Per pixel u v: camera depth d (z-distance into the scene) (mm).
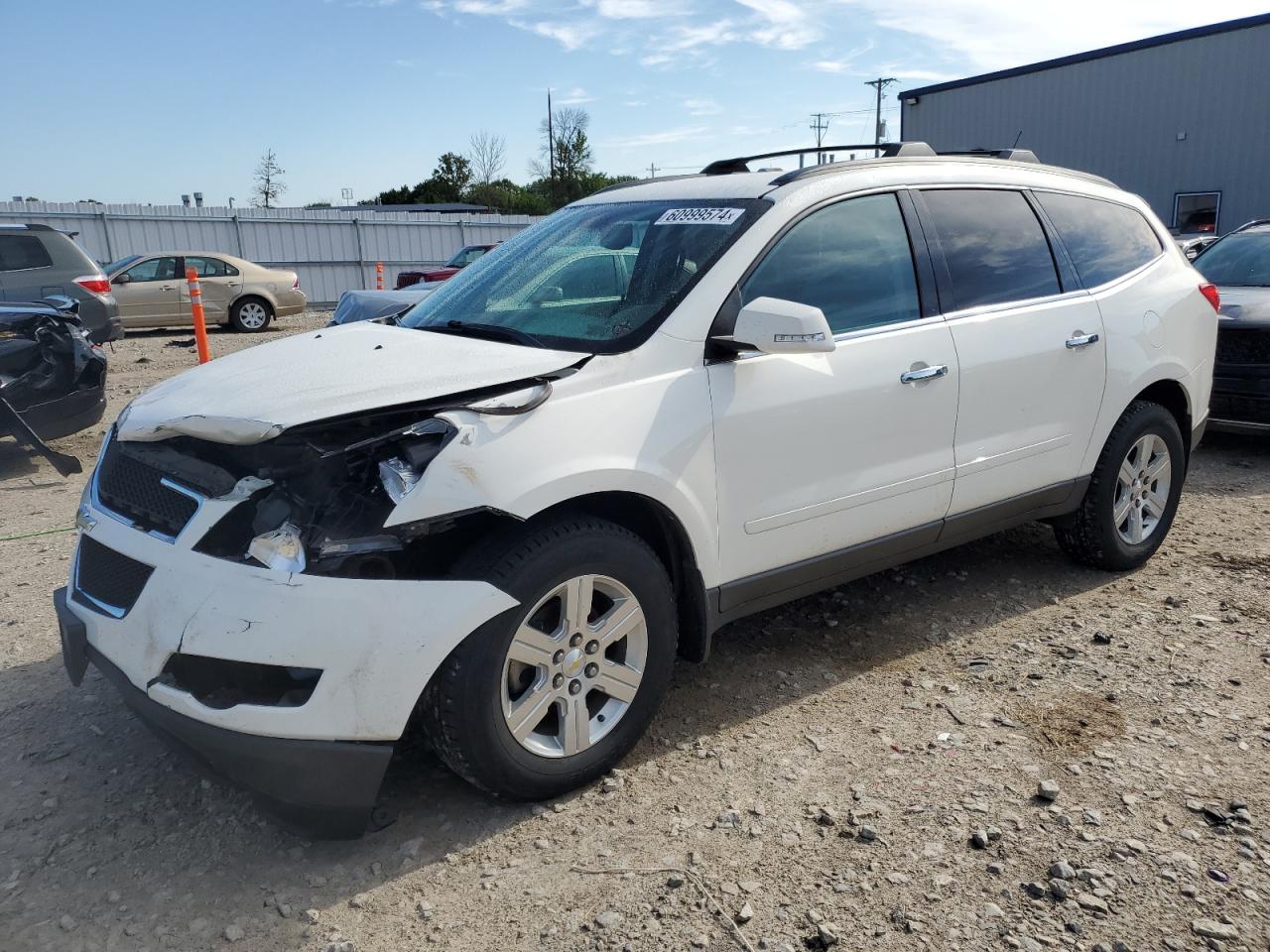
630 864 2707
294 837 2861
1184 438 4996
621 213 3861
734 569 3324
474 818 2930
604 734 3049
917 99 30031
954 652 3979
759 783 3076
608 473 2891
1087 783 3031
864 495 3598
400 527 2574
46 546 5457
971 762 3170
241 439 2641
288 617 2504
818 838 2799
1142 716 3439
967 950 2365
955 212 3975
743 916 2482
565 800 3010
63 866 2746
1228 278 7828
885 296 3674
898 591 4605
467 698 2689
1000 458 4023
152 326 18453
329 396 2762
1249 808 2883
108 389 11078
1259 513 5750
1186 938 2389
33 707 3623
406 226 28031
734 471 3229
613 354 3078
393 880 2670
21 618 4414
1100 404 4355
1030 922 2451
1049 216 4340
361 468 2766
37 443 6770
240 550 2674
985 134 28609
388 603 2570
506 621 2721
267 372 3146
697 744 3312
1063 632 4141
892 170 3840
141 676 2676
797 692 3664
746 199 3531
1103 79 25688
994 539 5285
